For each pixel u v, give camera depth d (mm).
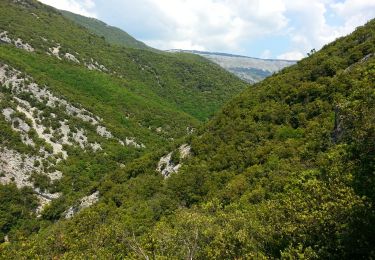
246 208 26719
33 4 154875
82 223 36500
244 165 36875
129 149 77375
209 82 143375
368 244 14438
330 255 15016
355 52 42469
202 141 44562
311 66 46375
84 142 74250
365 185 16141
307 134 35188
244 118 44188
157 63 151750
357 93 18422
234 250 18516
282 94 44125
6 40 105625
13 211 53469
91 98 93938
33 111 73750
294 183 25641
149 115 95688
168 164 46781
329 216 15781
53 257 25953
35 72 87188
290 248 15312
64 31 139375
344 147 18547
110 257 24297
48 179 61500
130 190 44375
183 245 22172
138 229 32938
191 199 36625
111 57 137125
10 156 61344
